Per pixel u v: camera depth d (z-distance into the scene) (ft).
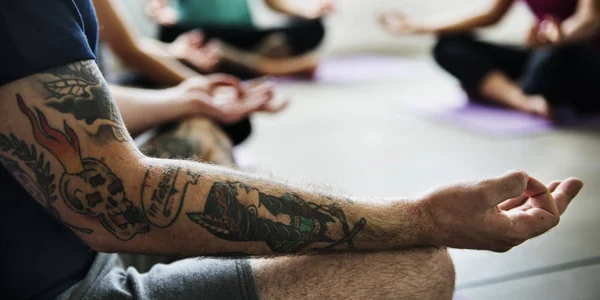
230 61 9.42
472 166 6.42
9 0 1.96
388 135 8.13
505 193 2.22
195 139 3.96
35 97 2.00
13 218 2.16
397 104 10.27
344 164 6.77
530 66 8.32
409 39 17.08
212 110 4.41
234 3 11.59
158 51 6.15
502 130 7.88
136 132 4.06
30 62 1.99
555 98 8.14
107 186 2.07
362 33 17.11
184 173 2.15
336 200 2.29
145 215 2.10
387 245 2.33
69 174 2.06
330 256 2.38
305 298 2.33
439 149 7.20
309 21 12.78
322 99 11.07
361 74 13.66
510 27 15.28
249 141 8.14
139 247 2.18
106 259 2.49
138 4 13.82
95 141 2.05
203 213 2.12
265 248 2.22
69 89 2.04
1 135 2.04
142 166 2.12
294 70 12.66
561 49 7.99
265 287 2.36
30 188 2.10
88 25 2.25
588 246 4.21
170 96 4.29
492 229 2.24
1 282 2.19
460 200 2.25
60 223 2.27
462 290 3.69
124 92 4.03
